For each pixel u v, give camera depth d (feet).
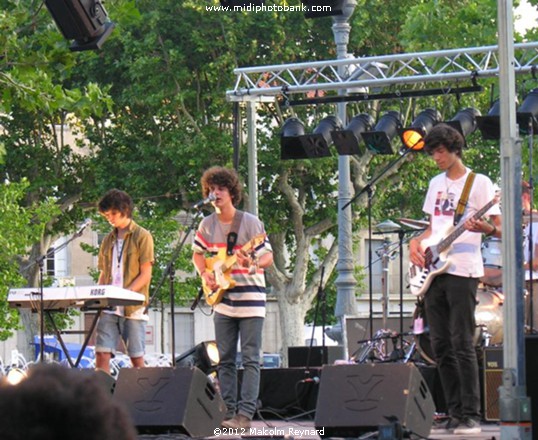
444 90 59.00
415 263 33.88
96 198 139.23
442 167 33.86
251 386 34.68
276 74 62.08
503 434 29.09
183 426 31.04
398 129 57.41
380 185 131.23
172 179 133.49
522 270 29.53
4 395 8.11
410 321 65.05
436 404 40.93
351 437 29.40
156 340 200.64
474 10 108.17
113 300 37.32
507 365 29.25
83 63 134.41
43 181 142.61
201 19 129.39
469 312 33.14
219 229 35.19
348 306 82.89
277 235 139.64
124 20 49.90
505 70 30.12
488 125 54.90
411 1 130.00
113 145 139.64
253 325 34.73
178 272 179.32
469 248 33.22
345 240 83.15
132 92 129.08
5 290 128.98
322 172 128.47
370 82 59.67
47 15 54.39
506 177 29.81
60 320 137.90
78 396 8.16
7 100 56.08
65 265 196.24
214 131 128.88
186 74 127.95
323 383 29.73
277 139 129.70
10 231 125.90
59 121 146.51
